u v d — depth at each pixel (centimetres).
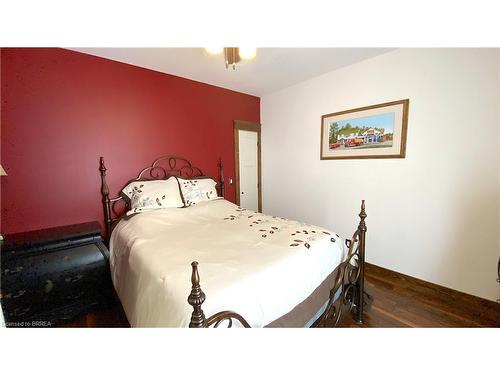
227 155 337
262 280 113
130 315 138
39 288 163
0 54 172
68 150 206
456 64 185
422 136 208
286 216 355
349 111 258
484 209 180
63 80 200
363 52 223
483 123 175
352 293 172
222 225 202
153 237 170
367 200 255
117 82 231
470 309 188
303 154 320
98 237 191
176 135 280
